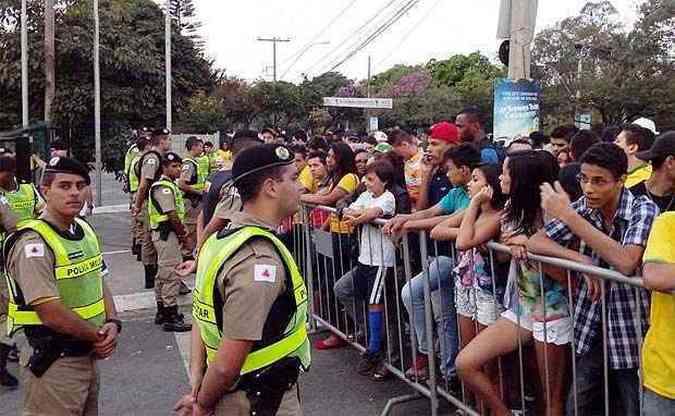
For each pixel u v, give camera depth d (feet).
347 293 18.57
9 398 17.58
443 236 14.33
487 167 13.34
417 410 15.93
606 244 10.19
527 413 14.01
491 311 13.56
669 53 122.52
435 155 18.24
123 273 32.17
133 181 34.42
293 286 8.68
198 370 9.52
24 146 24.27
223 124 103.55
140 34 101.55
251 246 8.43
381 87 174.60
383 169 17.35
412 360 16.19
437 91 153.58
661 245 9.06
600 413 12.41
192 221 32.22
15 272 11.20
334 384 17.69
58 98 86.28
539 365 12.32
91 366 11.78
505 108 28.35
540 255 11.71
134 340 22.27
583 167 11.00
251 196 8.86
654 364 9.43
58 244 11.36
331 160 21.47
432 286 15.33
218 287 8.43
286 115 117.60
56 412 11.37
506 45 29.17
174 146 70.28
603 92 113.39
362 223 17.30
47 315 11.00
